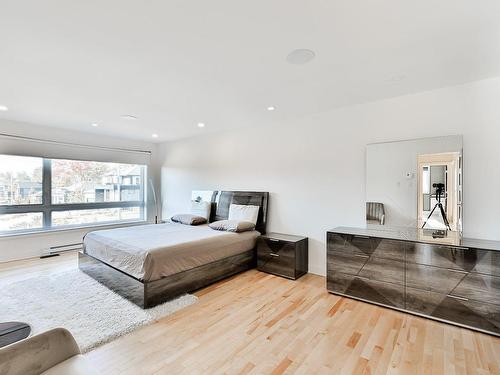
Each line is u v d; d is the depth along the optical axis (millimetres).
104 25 1675
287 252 3516
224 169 4887
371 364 1829
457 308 2314
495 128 2523
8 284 3217
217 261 3377
